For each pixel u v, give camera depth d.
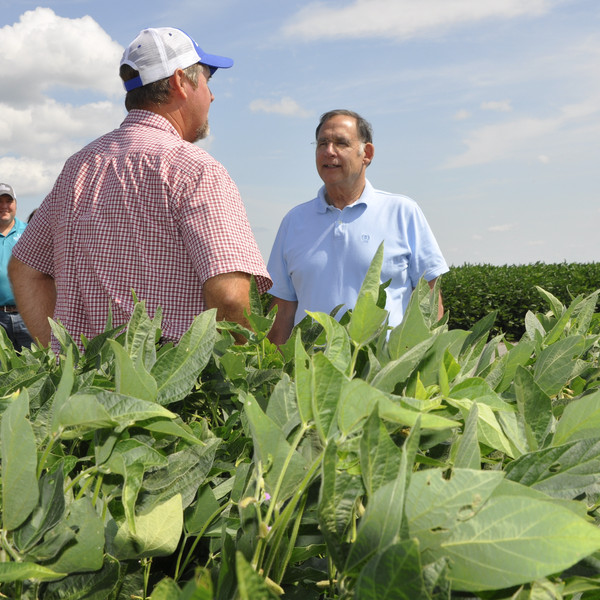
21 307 2.55
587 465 0.57
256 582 0.33
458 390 0.70
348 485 0.51
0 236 6.27
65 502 0.57
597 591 0.52
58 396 0.58
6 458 0.51
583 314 1.51
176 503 0.58
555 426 0.72
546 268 13.31
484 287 11.91
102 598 0.54
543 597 0.45
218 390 1.05
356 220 3.89
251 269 2.04
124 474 0.56
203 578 0.36
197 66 2.35
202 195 2.02
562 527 0.40
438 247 3.96
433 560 0.43
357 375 0.85
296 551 0.56
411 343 0.75
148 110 2.26
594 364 1.44
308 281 3.98
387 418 0.51
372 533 0.42
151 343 0.80
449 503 0.42
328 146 3.83
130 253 2.06
